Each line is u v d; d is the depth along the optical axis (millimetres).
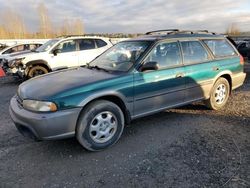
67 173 3211
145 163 3393
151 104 4262
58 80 3883
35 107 3361
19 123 3496
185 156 3539
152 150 3742
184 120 4902
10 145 3977
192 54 4887
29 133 3471
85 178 3098
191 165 3309
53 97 3328
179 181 2986
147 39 4598
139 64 4109
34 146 3936
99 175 3154
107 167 3328
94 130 3676
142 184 2951
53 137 3363
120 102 3967
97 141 3715
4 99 6844
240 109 5512
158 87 4273
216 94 5387
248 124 4676
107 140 3809
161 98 4371
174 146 3848
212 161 3393
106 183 2992
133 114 4086
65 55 9641
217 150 3684
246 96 6539
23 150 3816
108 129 3799
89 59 10125
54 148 3863
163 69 4355
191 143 3932
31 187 2947
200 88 4984
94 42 10367
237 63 5688
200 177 3051
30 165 3406
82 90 3516
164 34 4883
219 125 4637
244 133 4277
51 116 3277
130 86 3932
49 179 3092
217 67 5207
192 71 4758
